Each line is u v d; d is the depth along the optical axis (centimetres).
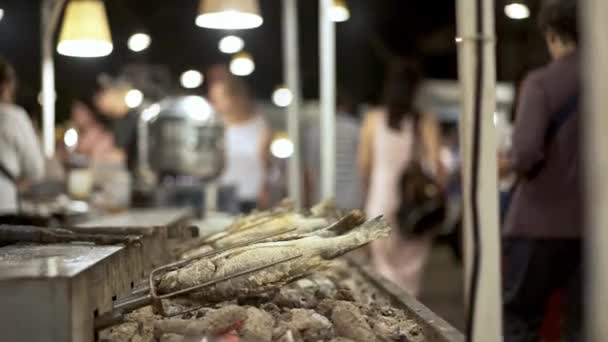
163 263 450
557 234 477
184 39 1983
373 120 815
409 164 799
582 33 203
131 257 365
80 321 263
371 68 2473
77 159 1021
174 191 888
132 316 325
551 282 486
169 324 295
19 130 656
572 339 480
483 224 257
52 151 936
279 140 1072
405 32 2452
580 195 474
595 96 194
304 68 2228
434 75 2459
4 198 650
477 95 254
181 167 920
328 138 830
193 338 279
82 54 698
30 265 281
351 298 368
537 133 472
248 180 1016
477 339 258
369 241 329
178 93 1374
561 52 480
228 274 319
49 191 781
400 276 797
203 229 603
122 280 342
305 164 1045
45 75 945
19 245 354
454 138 1495
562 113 472
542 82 475
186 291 307
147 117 956
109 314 285
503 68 1240
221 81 1005
